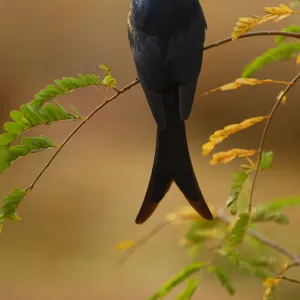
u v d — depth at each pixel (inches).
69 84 162.1
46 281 539.2
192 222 209.5
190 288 188.7
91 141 813.2
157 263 526.9
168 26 208.4
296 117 799.1
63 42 952.3
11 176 729.6
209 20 876.6
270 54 194.2
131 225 615.8
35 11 959.0
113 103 855.1
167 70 199.2
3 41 947.3
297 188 650.8
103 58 938.7
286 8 169.9
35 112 159.9
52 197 687.1
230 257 195.6
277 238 370.0
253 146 791.1
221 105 855.7
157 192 181.9
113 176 738.8
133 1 219.8
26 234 610.9
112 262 553.6
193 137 828.6
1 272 551.8
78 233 609.3
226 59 862.5
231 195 176.6
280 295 366.3
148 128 847.7
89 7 957.8
